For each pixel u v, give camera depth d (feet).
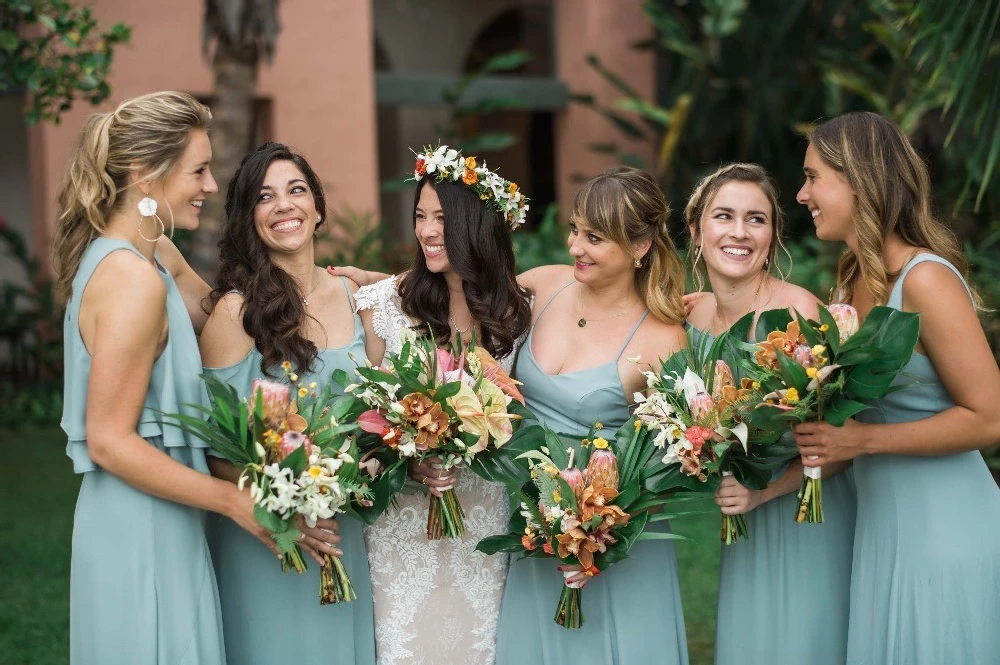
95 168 7.97
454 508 8.92
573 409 9.38
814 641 8.93
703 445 8.49
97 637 7.96
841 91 30.09
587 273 9.36
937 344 7.98
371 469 8.61
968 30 13.47
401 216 38.58
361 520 8.57
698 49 32.22
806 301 9.17
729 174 9.16
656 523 9.51
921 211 8.28
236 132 21.70
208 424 8.01
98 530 7.98
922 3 13.78
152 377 8.16
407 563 9.42
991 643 8.15
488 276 9.60
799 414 7.85
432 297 9.74
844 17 32.53
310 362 8.93
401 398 8.52
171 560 8.05
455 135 33.19
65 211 8.17
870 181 8.21
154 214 8.05
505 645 9.57
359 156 29.99
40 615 14.14
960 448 8.00
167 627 8.00
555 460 8.73
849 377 7.87
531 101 34.06
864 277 8.32
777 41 30.76
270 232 8.96
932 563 8.12
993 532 8.23
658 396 8.62
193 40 27.71
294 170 9.04
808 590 8.95
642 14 34.50
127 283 7.79
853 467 8.87
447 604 9.50
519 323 9.77
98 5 26.43
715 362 8.60
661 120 30.76
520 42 37.19
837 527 9.04
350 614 9.16
